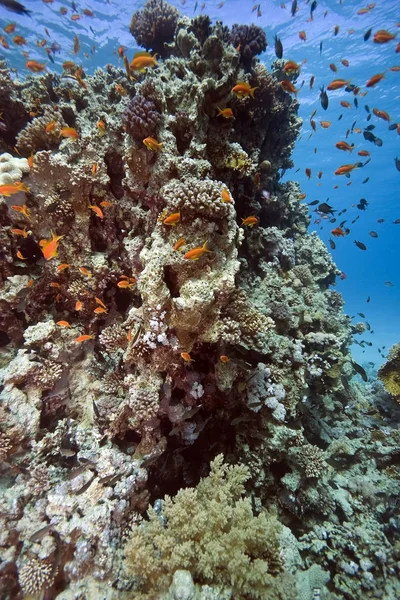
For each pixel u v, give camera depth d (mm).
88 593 675
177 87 940
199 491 804
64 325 979
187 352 811
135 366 939
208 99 991
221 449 1020
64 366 977
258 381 989
